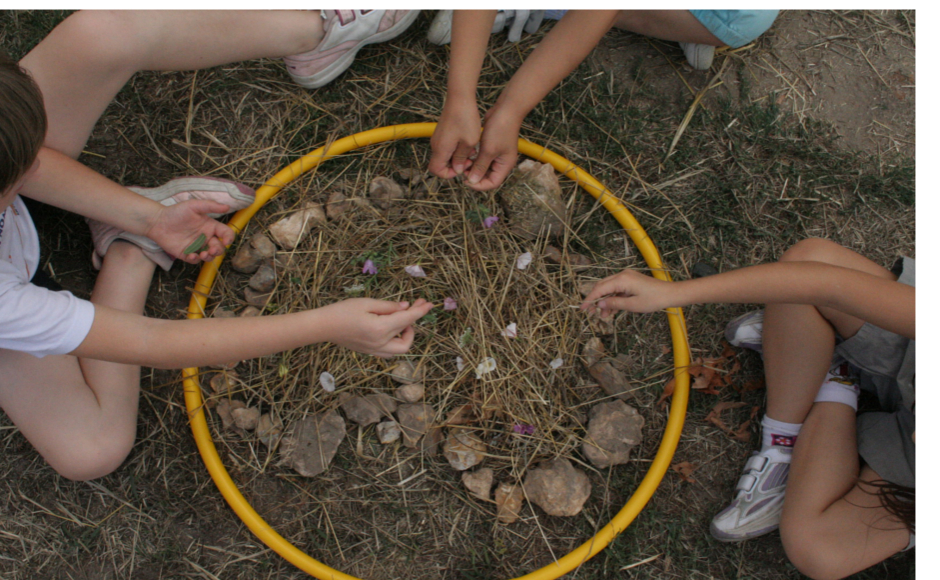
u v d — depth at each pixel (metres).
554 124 1.81
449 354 1.68
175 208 1.51
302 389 1.67
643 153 1.82
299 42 1.59
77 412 1.48
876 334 1.48
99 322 1.16
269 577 1.65
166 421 1.68
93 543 1.66
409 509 1.68
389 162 1.75
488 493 1.66
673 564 1.69
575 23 1.33
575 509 1.63
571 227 1.76
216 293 1.71
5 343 1.15
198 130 1.76
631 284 1.39
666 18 1.71
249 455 1.67
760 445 1.72
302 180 1.73
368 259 1.65
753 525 1.64
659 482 1.66
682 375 1.67
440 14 1.74
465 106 1.32
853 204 1.83
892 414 1.57
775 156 1.84
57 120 1.42
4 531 1.65
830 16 1.90
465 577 1.66
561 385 1.69
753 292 1.33
